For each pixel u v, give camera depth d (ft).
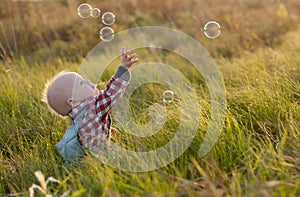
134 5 29.86
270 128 10.11
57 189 8.77
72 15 28.53
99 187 8.29
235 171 8.25
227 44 21.43
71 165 9.61
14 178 9.85
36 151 10.55
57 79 10.05
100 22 27.07
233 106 11.48
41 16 27.81
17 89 15.44
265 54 17.75
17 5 26.53
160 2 30.04
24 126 12.65
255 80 13.05
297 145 8.83
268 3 28.45
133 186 8.15
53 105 10.14
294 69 13.51
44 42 26.21
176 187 8.06
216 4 28.45
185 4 30.01
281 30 23.40
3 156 11.37
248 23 24.38
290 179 7.77
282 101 10.91
